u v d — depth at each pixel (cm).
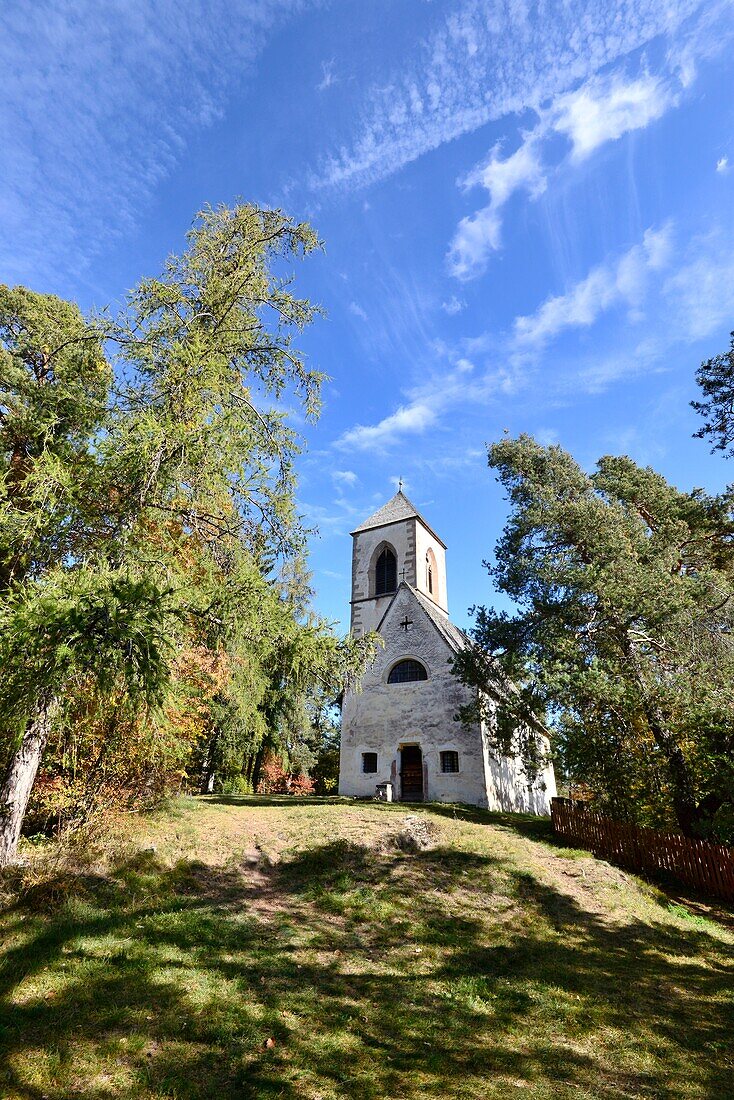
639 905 986
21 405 962
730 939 908
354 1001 603
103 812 923
